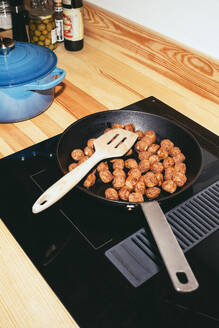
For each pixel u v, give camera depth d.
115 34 1.18
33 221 0.62
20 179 0.70
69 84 0.99
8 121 0.82
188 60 1.01
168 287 0.52
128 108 0.91
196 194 0.68
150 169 0.73
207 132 0.84
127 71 1.05
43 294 0.50
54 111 0.89
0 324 0.47
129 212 0.59
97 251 0.57
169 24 1.05
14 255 0.56
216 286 0.52
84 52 1.13
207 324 0.47
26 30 1.18
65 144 0.74
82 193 0.60
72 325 0.47
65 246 0.57
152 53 1.10
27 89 0.76
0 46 0.76
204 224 0.62
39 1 1.12
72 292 0.51
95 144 0.72
